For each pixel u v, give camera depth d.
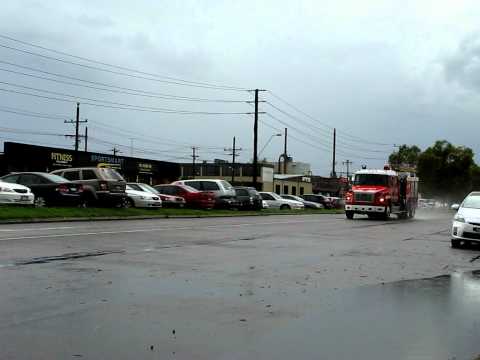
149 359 5.02
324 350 5.42
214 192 34.31
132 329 5.94
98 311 6.64
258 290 8.20
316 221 27.38
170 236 16.00
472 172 80.00
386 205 31.77
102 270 9.51
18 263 10.02
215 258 11.48
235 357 5.13
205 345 5.46
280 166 106.44
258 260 11.39
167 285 8.36
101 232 16.52
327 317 6.69
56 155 47.66
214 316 6.58
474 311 7.29
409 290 8.60
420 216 43.81
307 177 91.56
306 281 9.08
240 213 31.70
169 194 32.25
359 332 6.09
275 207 45.69
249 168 86.31
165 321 6.29
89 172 25.33
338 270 10.37
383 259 12.26
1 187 21.23
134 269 9.73
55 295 7.43
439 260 12.49
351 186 32.78
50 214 21.23
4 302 6.97
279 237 16.83
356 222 27.89
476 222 14.98
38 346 5.30
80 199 24.16
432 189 80.31
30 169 45.50
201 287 8.29
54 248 12.27
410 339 5.89
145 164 57.78
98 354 5.11
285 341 5.67
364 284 8.98
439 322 6.66
